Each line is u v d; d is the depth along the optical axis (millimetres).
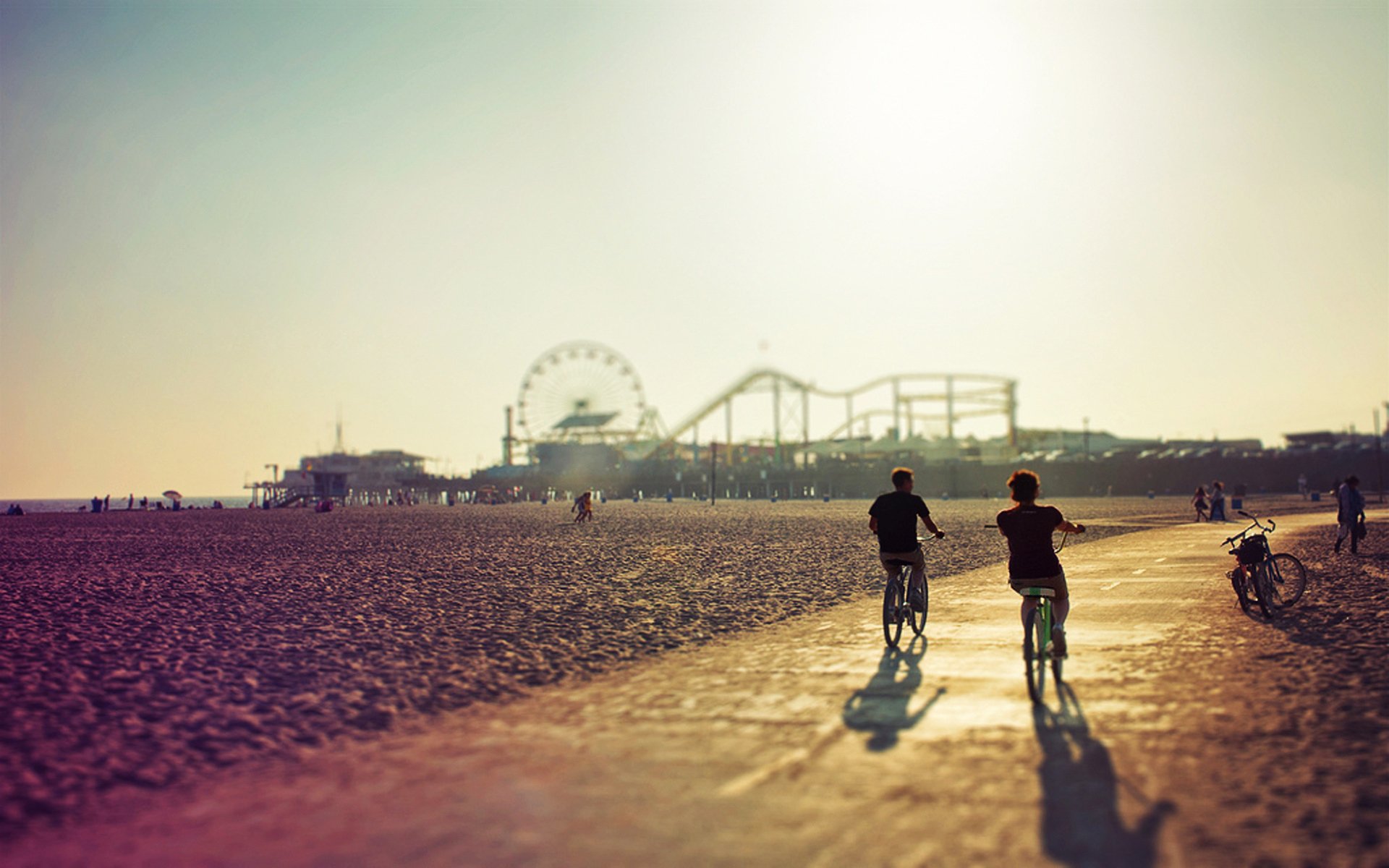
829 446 153125
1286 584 13312
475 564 24484
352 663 10875
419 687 9570
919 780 6098
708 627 13383
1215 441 156625
